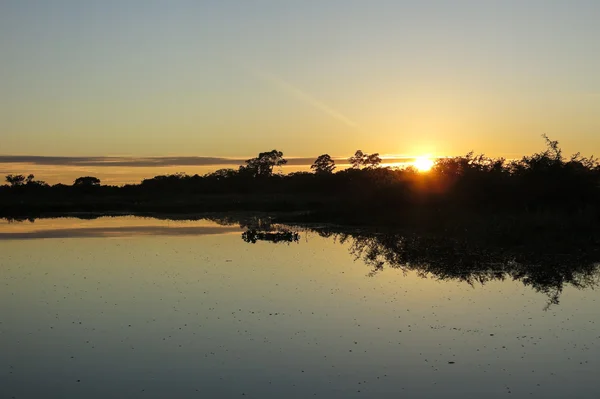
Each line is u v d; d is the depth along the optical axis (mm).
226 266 20781
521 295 15555
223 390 9547
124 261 22234
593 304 14547
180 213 54875
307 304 14859
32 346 11914
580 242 23656
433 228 31359
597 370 10203
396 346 11547
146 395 9414
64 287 17422
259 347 11594
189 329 12852
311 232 33000
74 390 9680
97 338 12344
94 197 79438
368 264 20828
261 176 101312
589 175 33812
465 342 11734
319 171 107562
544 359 10766
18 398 9406
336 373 10195
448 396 9227
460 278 17891
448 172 38656
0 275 19531
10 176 100938
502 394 9273
